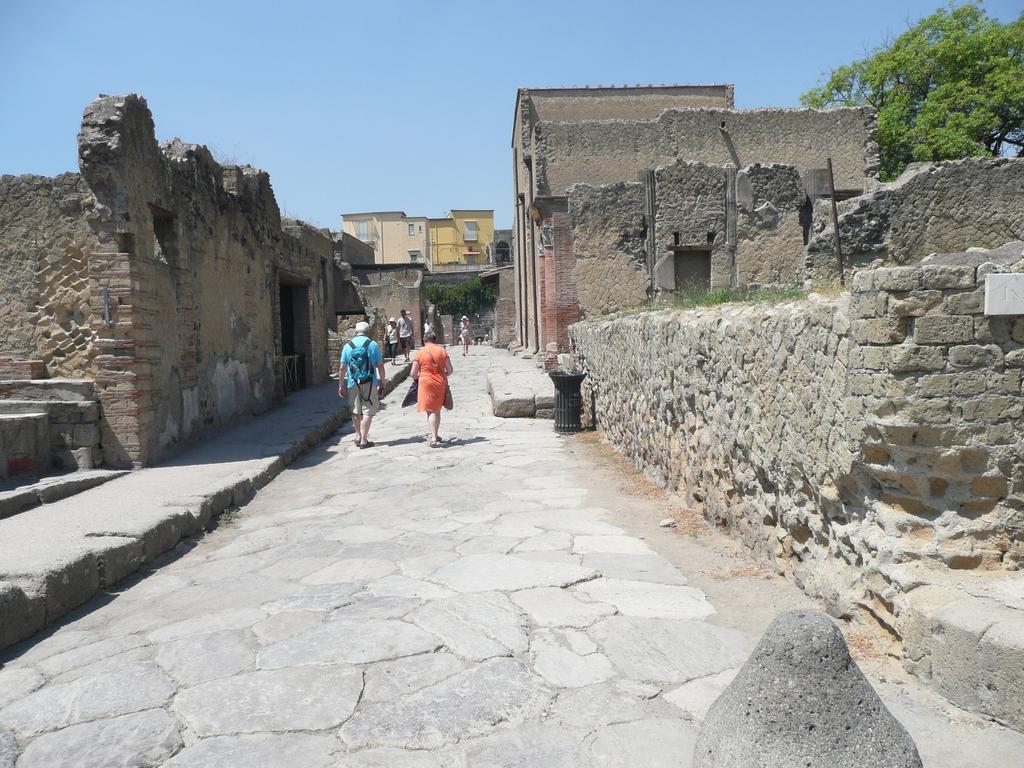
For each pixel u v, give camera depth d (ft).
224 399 37.91
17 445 24.66
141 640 13.58
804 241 56.54
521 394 43.91
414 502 24.11
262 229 45.47
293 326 60.18
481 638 13.00
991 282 10.98
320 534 20.67
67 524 18.99
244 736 10.11
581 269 56.18
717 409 19.19
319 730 10.22
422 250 281.33
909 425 11.44
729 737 8.04
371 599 15.11
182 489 23.68
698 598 14.84
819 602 13.92
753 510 17.21
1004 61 85.40
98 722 10.60
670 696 10.97
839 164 60.13
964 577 11.39
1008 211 39.55
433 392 34.63
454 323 190.29
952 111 88.28
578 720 10.36
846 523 13.39
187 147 36.47
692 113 59.31
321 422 40.47
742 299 22.04
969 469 11.55
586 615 13.97
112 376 26.99
